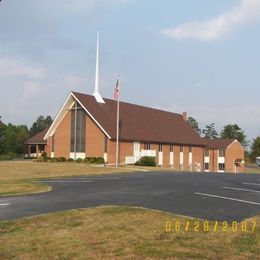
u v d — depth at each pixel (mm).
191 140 69438
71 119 56062
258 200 15883
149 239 9227
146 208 13250
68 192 18172
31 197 16391
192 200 15578
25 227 10562
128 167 43500
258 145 111500
